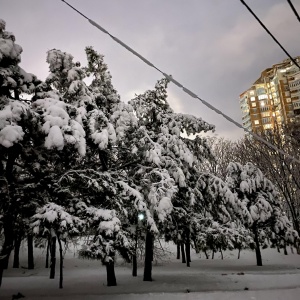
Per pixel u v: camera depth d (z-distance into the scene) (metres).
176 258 27.31
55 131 9.03
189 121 15.81
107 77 14.45
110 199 12.10
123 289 12.63
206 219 16.16
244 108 98.19
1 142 8.21
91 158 14.26
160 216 12.20
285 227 22.34
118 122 12.66
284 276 15.27
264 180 23.36
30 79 10.75
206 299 9.93
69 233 10.00
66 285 13.99
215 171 35.16
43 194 11.05
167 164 14.09
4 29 10.25
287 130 26.53
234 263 23.62
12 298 10.66
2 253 9.86
